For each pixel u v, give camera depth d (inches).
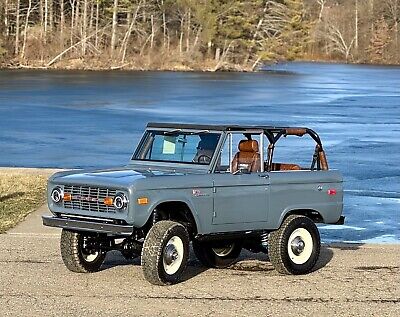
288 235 984.9
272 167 1040.8
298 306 850.1
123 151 2869.1
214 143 970.1
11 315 799.7
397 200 1775.3
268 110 4781.0
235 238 982.4
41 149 2910.9
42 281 936.9
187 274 989.2
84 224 895.7
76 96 5585.6
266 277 981.2
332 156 2684.5
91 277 959.6
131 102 5201.8
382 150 2883.9
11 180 1806.1
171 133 1000.9
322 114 4562.0
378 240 1320.1
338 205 1030.4
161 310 826.2
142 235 947.3
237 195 949.2
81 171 960.9
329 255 1125.7
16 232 1237.7
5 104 4884.4
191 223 938.1
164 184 893.2
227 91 6456.7
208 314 815.1
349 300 877.8
